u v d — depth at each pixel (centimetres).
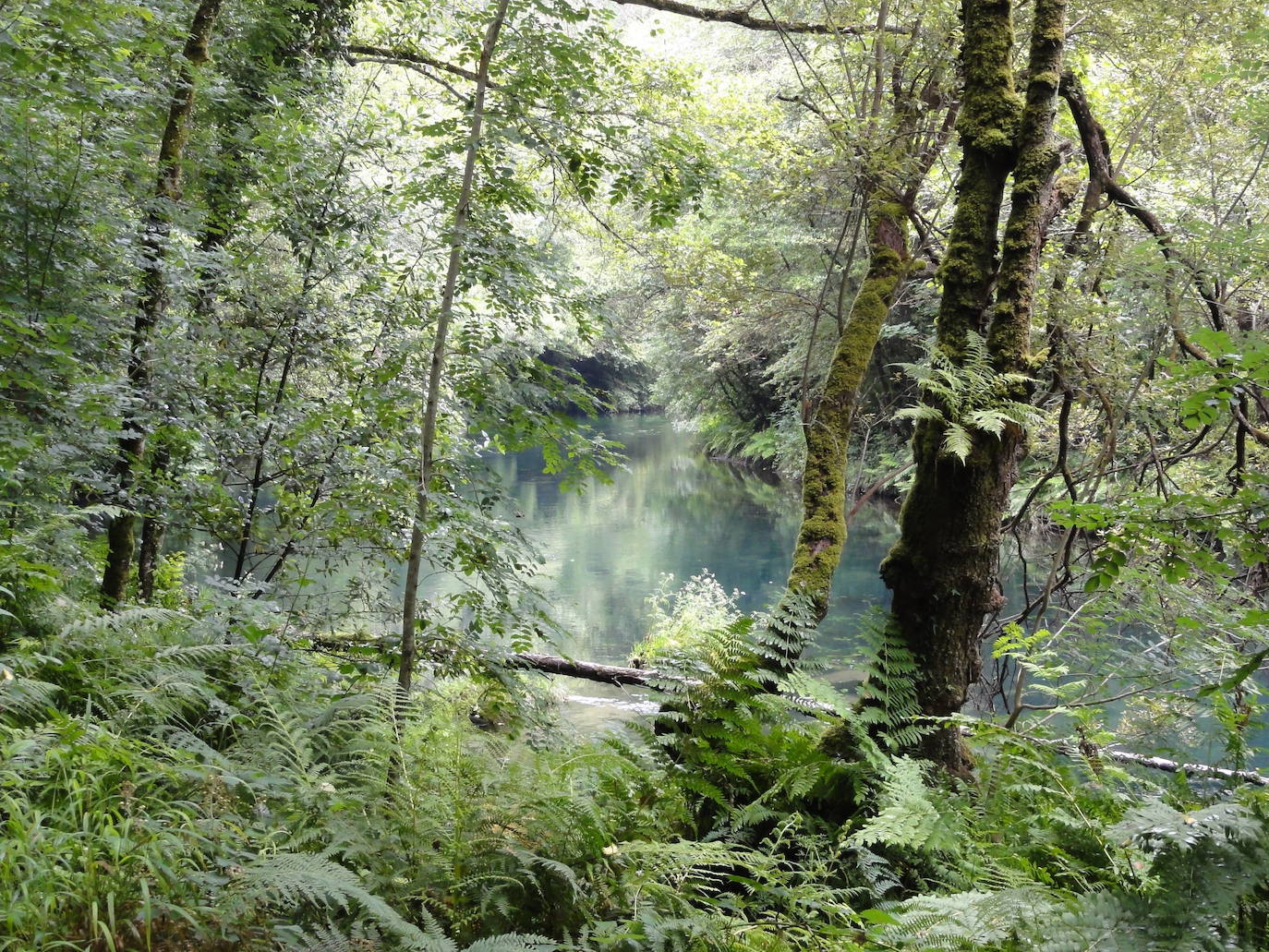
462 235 393
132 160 494
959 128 450
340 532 488
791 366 1719
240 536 545
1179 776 313
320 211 546
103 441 464
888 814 314
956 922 226
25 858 192
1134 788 407
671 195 482
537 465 3228
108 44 461
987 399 394
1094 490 523
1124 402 515
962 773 421
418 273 536
